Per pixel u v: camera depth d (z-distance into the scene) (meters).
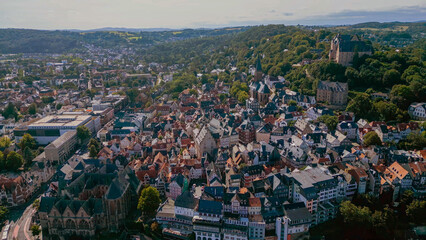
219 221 198.12
